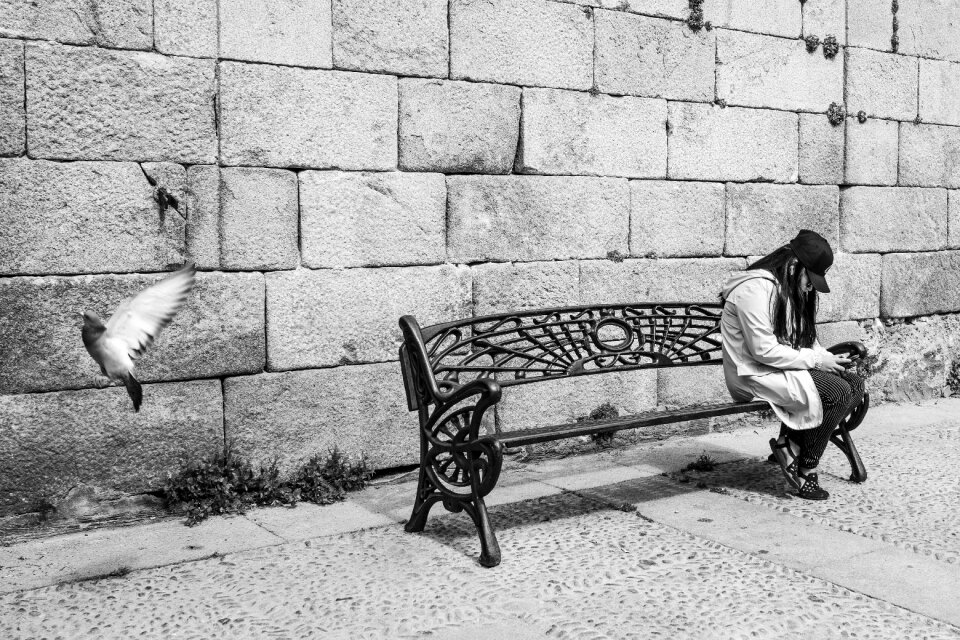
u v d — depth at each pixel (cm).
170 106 475
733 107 680
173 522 471
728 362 521
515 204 589
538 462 598
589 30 610
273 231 508
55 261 453
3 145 438
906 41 770
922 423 700
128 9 462
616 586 379
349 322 533
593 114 616
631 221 638
